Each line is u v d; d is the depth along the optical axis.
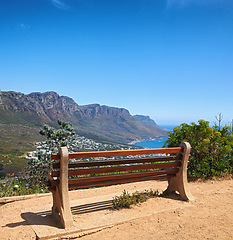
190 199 4.61
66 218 3.42
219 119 8.04
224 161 7.01
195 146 7.18
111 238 3.19
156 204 4.41
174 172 4.80
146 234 3.27
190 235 3.18
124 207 4.28
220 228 3.38
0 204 5.20
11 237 3.12
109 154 3.93
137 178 4.41
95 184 3.98
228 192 5.29
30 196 5.52
